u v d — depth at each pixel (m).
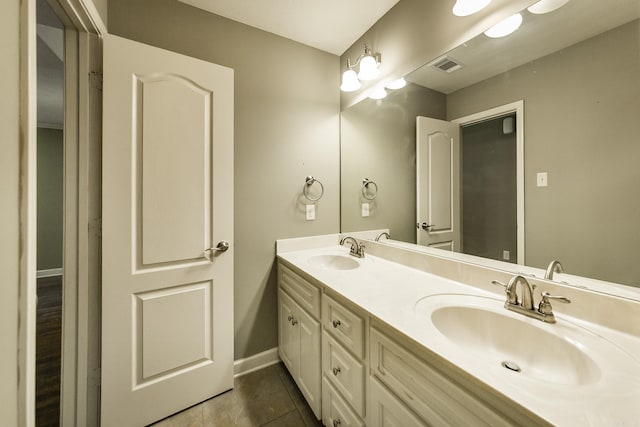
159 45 1.44
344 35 1.81
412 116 1.47
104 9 1.27
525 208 1.00
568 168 0.89
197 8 1.54
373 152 1.74
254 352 1.76
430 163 1.38
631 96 0.75
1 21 0.56
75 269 1.20
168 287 1.37
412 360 0.74
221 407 1.44
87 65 1.20
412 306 0.93
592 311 0.80
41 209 3.71
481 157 1.15
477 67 1.15
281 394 1.53
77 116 1.19
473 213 1.18
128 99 1.25
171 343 1.38
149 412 1.32
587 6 0.83
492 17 1.06
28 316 0.64
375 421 0.90
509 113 1.04
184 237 1.40
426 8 1.35
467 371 0.58
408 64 1.46
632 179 0.76
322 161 1.98
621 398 0.51
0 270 0.57
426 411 0.70
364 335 0.96
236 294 1.69
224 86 1.50
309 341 1.34
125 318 1.26
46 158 3.76
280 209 1.82
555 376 0.71
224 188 1.50
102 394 1.22
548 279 0.92
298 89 1.87
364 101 1.81
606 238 0.81
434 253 1.36
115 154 1.22
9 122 0.59
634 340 0.72
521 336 0.82
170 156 1.35
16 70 0.61
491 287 1.07
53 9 1.07
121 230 1.24
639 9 0.74
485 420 0.57
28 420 0.64
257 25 1.70
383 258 1.65
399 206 1.57
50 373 1.70
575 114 0.86
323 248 1.95
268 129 1.76
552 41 0.91
